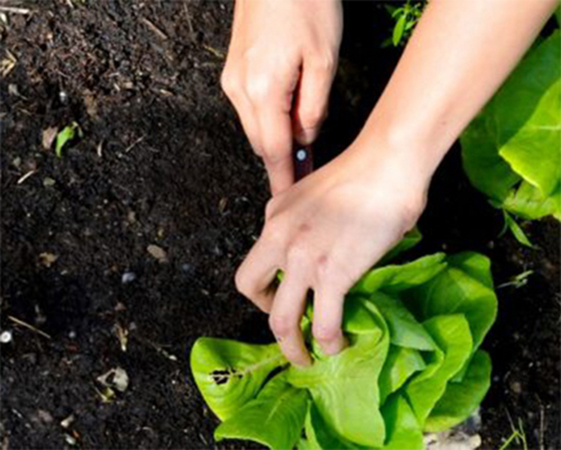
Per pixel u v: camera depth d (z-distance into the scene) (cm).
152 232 136
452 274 127
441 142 110
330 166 113
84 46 138
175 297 135
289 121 120
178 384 134
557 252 140
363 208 110
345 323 118
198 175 137
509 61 109
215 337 134
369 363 119
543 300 139
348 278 111
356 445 122
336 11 122
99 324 134
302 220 111
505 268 139
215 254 136
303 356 119
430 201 140
